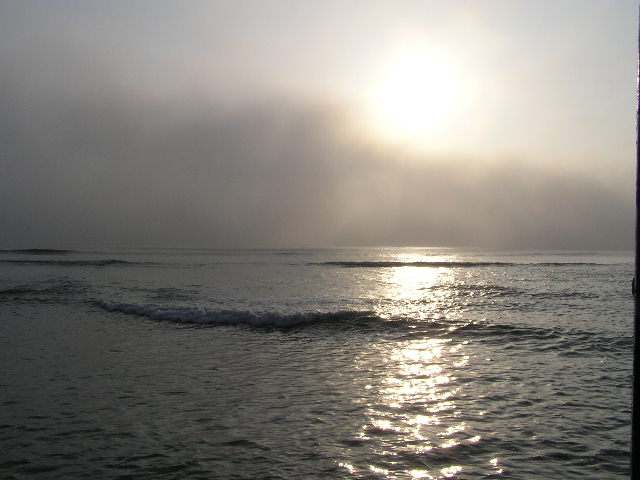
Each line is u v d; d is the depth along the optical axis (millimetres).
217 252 159375
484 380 11547
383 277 48719
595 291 31531
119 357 14008
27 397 10273
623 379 11516
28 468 7047
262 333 17781
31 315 22094
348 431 8453
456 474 6863
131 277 47281
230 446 7816
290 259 101750
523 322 19172
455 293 31406
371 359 13812
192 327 18984
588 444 7855
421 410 9500
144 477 6773
